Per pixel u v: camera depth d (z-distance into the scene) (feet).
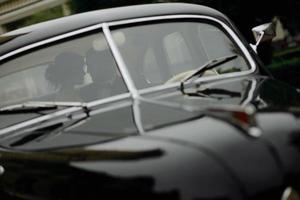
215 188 6.58
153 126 7.90
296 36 95.55
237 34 12.63
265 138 7.16
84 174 7.26
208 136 7.16
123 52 10.89
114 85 10.39
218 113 7.67
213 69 11.40
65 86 10.67
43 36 11.15
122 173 6.88
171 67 11.62
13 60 10.93
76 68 10.82
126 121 8.51
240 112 7.39
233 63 11.78
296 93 9.53
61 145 8.38
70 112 10.10
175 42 11.89
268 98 8.78
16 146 9.26
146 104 9.26
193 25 12.32
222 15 12.98
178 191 6.54
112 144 7.64
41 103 10.26
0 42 11.39
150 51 11.30
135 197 6.65
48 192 7.74
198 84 10.49
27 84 10.87
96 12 11.72
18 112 10.32
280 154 7.07
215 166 6.73
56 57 10.93
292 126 7.61
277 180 6.85
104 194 6.92
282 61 69.51
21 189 8.31
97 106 10.07
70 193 7.37
